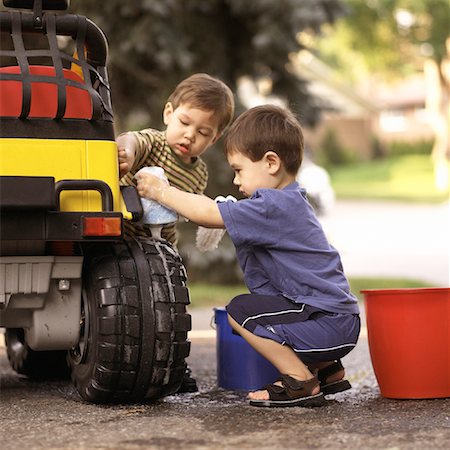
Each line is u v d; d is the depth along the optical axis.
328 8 12.86
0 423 4.38
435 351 5.01
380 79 46.25
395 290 4.98
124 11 11.99
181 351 4.64
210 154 12.84
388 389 5.05
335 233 24.52
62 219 4.32
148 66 12.97
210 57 13.10
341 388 5.09
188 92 5.29
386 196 39.16
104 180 4.50
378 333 5.06
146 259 4.70
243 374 5.41
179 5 12.40
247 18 13.09
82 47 4.73
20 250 4.53
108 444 3.91
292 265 4.86
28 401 4.96
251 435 4.07
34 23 4.66
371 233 24.44
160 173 4.89
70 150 4.47
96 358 4.59
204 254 13.48
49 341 4.71
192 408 4.75
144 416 4.50
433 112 45.91
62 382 5.77
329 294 4.86
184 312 4.68
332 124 60.38
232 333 5.38
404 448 3.82
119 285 4.57
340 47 37.72
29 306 4.64
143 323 4.55
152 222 4.83
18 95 4.45
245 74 13.39
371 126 61.84
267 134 4.97
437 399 5.03
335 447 3.84
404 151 61.50
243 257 5.01
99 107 4.50
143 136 5.19
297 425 4.29
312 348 4.79
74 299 4.71
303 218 4.90
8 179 4.23
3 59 10.24
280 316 4.80
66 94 4.52
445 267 16.84
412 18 36.12
